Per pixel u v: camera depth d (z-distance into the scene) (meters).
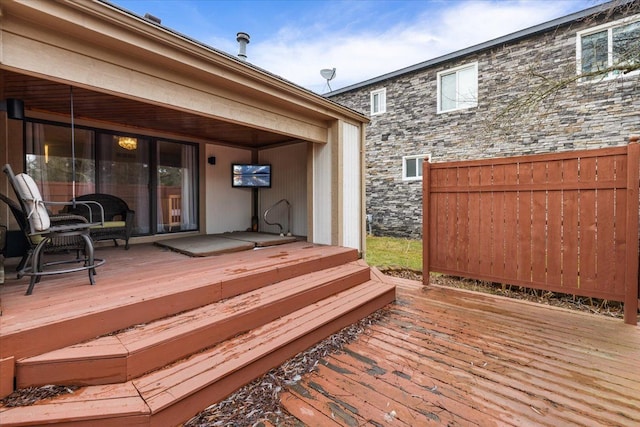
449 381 2.26
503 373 2.36
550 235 3.81
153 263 3.60
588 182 3.55
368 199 10.40
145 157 5.11
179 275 3.02
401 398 2.06
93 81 2.56
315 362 2.51
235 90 3.68
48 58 2.33
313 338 2.75
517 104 5.38
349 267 4.32
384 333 3.07
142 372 1.92
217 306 2.68
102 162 4.62
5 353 1.68
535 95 5.38
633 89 5.95
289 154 6.24
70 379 1.77
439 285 4.81
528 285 3.98
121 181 4.83
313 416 1.88
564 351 2.71
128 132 4.88
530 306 3.84
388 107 9.74
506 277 4.14
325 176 5.16
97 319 2.03
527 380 2.27
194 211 5.84
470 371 2.39
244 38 6.45
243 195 6.67
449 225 4.60
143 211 5.10
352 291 3.79
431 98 8.80
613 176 3.40
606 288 3.45
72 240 2.81
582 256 3.60
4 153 3.74
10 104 3.21
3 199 2.69
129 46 2.63
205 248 4.31
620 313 3.64
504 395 2.09
